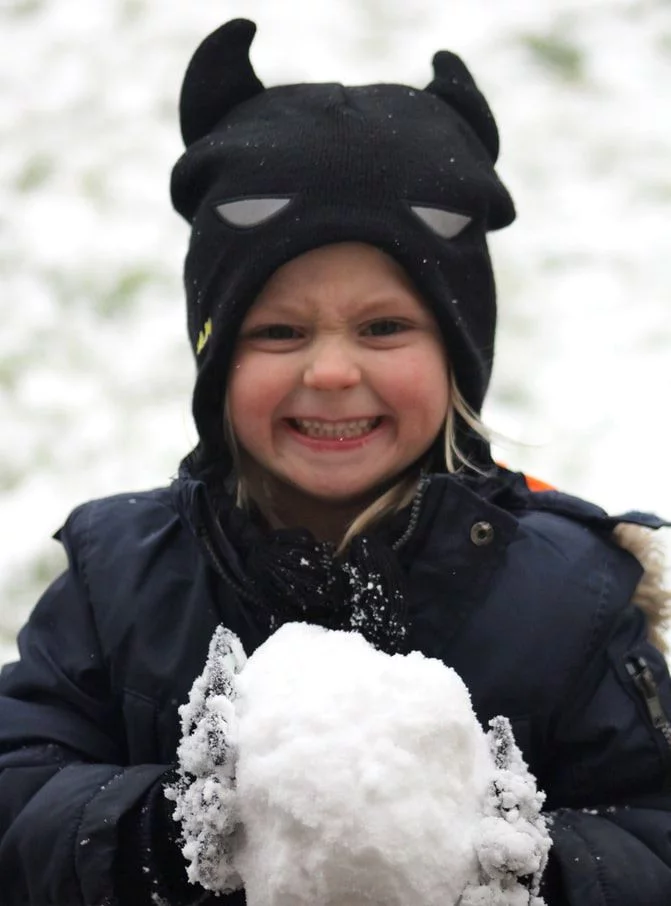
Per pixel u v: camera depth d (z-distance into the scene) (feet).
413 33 22.22
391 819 4.02
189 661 5.29
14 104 20.67
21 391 15.07
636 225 18.03
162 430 14.37
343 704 4.20
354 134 5.27
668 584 5.94
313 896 4.06
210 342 5.41
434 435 5.36
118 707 5.48
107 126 20.07
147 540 5.61
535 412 14.28
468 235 5.50
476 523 5.14
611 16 22.65
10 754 5.34
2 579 12.11
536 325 15.99
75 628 5.58
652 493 12.83
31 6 22.76
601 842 4.76
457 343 5.38
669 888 4.75
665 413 14.15
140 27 22.17
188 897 4.77
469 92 5.95
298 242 5.13
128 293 16.88
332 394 5.16
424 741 4.16
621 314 16.15
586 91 21.04
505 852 4.14
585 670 5.10
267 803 4.14
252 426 5.31
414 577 5.15
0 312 16.56
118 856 4.76
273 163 5.25
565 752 5.11
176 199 5.91
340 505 5.49
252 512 5.65
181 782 4.52
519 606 5.14
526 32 22.24
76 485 13.55
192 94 5.89
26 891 5.12
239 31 5.83
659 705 5.07
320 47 21.72
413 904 4.07
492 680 5.06
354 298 5.16
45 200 18.62
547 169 19.27
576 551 5.31
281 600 5.09
